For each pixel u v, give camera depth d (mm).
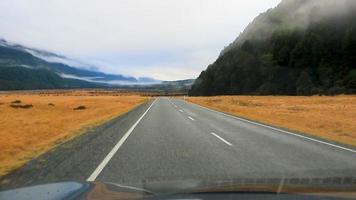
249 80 160750
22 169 9172
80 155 11266
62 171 8875
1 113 35969
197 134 17250
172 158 10789
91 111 40250
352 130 20453
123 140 14961
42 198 4305
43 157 10938
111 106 52781
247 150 12438
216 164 9844
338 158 10914
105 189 4605
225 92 165000
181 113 34281
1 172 9117
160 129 19500
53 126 22266
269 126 21578
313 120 26750
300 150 12508
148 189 4508
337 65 149125
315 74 148500
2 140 15523
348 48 150875
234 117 29375
